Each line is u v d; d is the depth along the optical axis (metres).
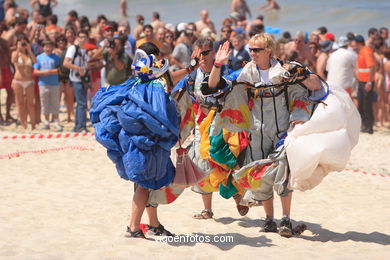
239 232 15.84
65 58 32.91
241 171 15.03
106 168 24.38
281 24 81.00
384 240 15.49
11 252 12.95
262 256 13.20
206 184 16.39
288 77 14.73
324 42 39.81
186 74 14.65
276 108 14.94
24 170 23.34
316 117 14.38
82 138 31.28
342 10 85.44
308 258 13.09
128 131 13.14
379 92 39.66
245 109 15.18
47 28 41.31
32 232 14.89
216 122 15.42
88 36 34.88
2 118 36.59
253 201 15.64
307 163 14.16
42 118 37.62
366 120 36.69
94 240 14.23
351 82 35.72
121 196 19.97
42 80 33.69
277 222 17.28
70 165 24.56
